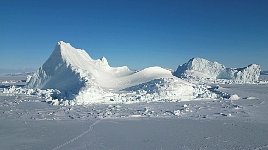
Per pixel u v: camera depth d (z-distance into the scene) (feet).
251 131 127.75
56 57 279.08
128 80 293.43
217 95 251.80
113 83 286.25
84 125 136.36
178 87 241.96
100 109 177.17
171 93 233.76
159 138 114.83
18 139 112.78
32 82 278.26
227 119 153.79
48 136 117.08
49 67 279.28
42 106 186.80
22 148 101.30
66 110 173.27
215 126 137.08
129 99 214.28
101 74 298.35
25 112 166.71
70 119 149.48
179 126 136.46
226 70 546.67
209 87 318.65
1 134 120.16
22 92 254.68
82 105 191.31
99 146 103.81
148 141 110.52
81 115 159.22
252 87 393.29
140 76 299.99
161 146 104.01
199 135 119.96
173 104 202.49
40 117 153.48
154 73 308.60
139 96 224.33
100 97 207.00
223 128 132.98
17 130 126.62
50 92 237.66
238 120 151.53
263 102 222.69
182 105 198.29
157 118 154.51
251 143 108.58
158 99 220.64
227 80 508.53
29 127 132.16
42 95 234.79
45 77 274.57
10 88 264.93
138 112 169.58
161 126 136.05
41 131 125.08
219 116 161.99
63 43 289.33
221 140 112.47
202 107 191.72
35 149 100.17
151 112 170.09
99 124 138.72
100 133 122.21
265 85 450.71
